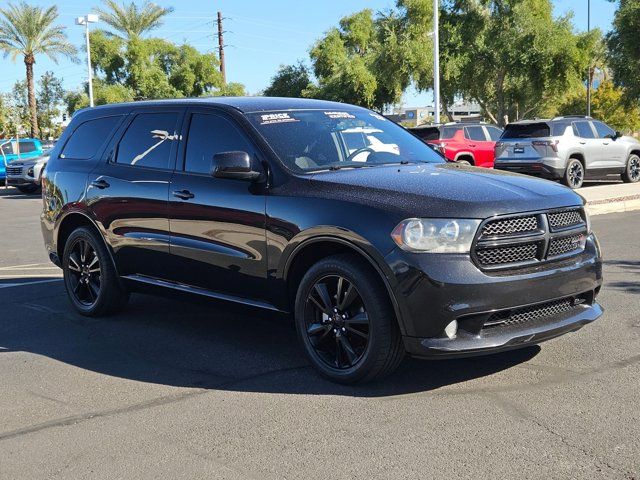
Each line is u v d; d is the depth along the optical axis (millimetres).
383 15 38969
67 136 6918
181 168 5547
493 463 3363
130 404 4352
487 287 4031
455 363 4840
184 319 6414
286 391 4465
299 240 4559
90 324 6336
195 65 56406
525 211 4215
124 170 6039
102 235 6191
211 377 4801
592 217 13000
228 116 5355
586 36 35562
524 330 4207
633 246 9461
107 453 3664
